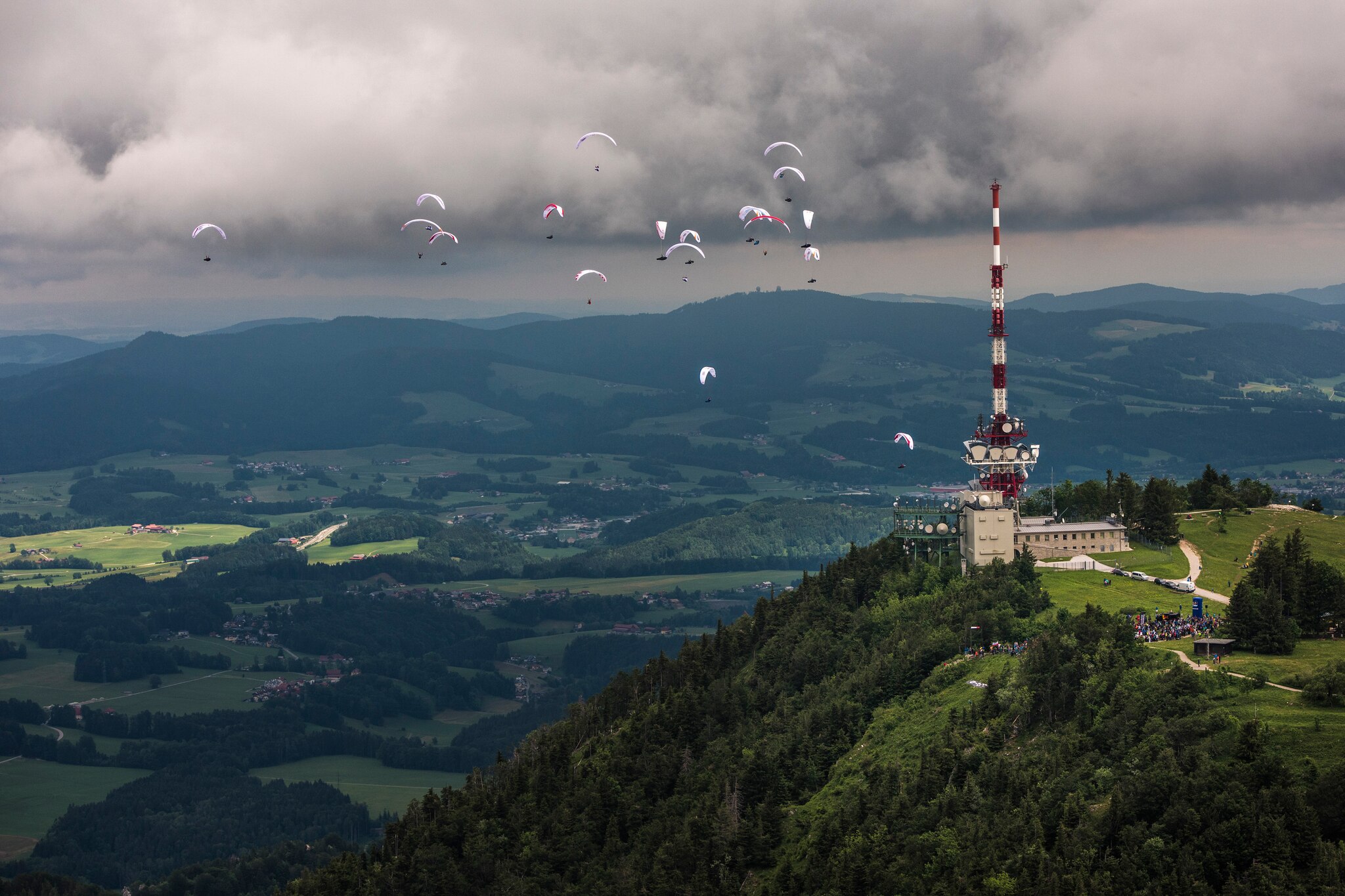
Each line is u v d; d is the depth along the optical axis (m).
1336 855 171.12
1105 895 178.25
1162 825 187.38
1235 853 178.62
